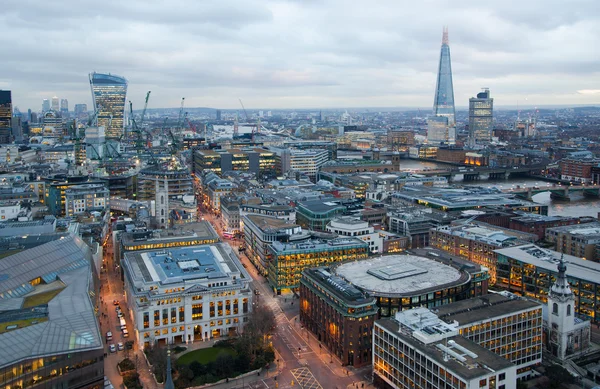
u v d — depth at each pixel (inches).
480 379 7076.8
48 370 7057.1
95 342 7568.9
